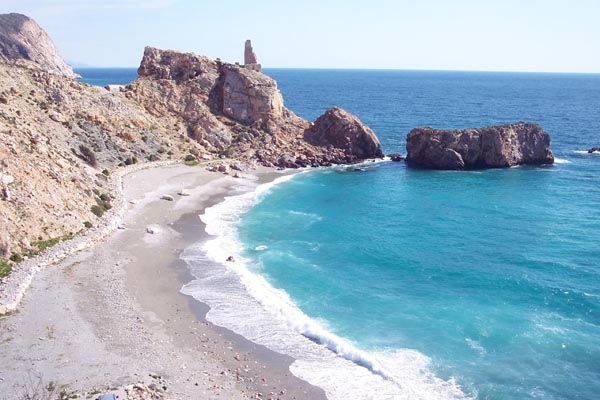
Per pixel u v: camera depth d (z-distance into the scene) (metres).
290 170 109.38
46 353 36.16
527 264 57.38
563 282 52.38
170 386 33.84
